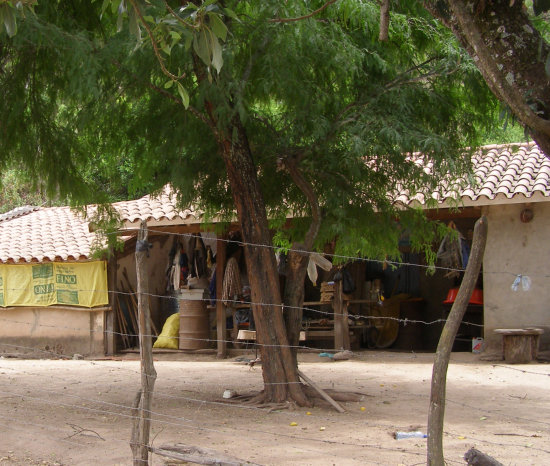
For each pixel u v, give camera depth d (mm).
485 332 13336
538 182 12664
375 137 7949
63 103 8805
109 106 8117
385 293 17172
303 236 9891
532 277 13062
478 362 12781
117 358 15516
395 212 9312
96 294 16016
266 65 7852
